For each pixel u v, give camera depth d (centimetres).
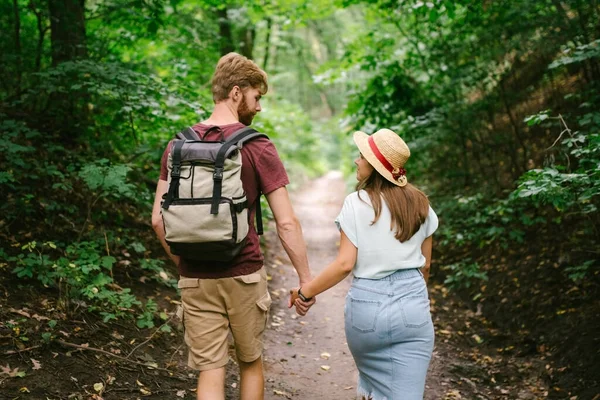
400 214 242
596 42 449
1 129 464
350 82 899
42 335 305
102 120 602
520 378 418
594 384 373
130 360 327
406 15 798
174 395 310
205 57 902
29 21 626
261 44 1473
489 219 627
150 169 620
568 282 496
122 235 488
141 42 768
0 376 271
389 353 240
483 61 690
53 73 487
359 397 257
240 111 256
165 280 443
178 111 614
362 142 254
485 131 798
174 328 389
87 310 357
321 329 507
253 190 242
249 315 245
